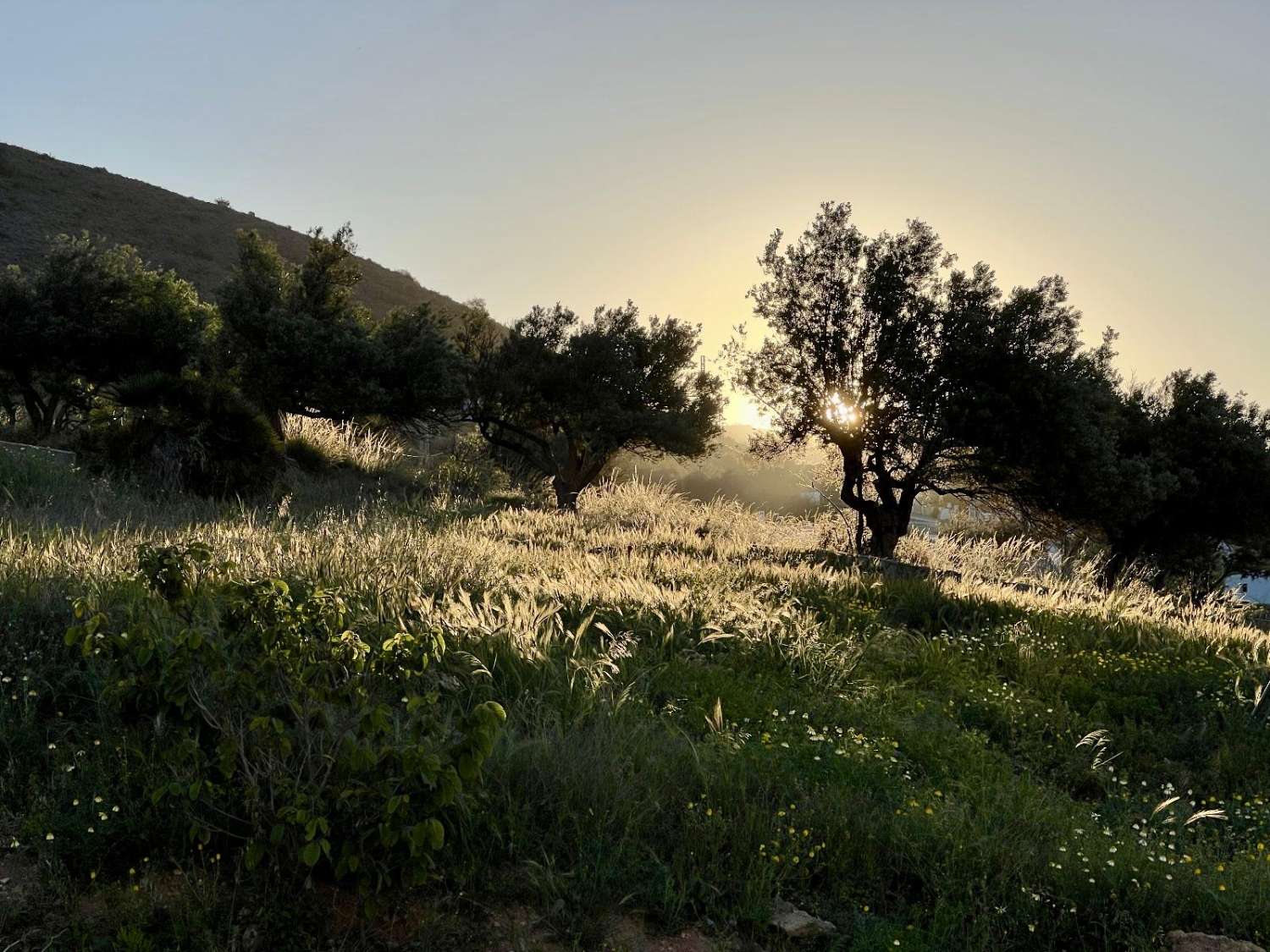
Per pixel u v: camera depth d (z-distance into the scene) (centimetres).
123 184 7488
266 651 381
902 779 566
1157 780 678
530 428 3142
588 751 502
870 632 968
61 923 332
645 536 1688
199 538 885
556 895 386
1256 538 2770
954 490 2178
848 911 412
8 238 5512
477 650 658
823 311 2194
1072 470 2075
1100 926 418
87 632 392
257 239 2936
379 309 7300
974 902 416
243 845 391
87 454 1586
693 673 737
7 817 396
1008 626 1013
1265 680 849
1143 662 902
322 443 2580
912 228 2180
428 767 339
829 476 2764
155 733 443
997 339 2027
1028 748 709
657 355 3200
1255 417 2759
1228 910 431
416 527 1229
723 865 431
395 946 345
